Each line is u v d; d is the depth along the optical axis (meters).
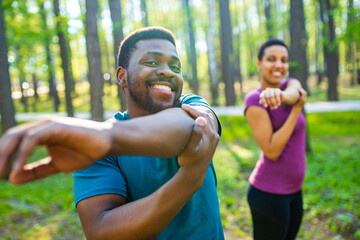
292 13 7.27
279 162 2.02
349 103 14.70
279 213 2.03
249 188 2.23
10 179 0.40
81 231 3.99
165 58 0.97
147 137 0.56
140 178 1.07
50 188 5.84
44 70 14.95
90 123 0.49
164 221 0.79
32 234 3.95
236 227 3.76
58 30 8.00
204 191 1.16
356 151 7.04
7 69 6.43
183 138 0.64
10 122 6.43
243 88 25.61
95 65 6.74
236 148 8.34
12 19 8.95
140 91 0.97
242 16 29.77
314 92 20.30
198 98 1.20
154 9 29.08
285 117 1.98
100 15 13.56
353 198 4.26
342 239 3.31
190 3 20.91
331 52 16.02
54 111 19.58
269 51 2.26
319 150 7.48
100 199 0.95
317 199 4.25
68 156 0.45
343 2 12.90
